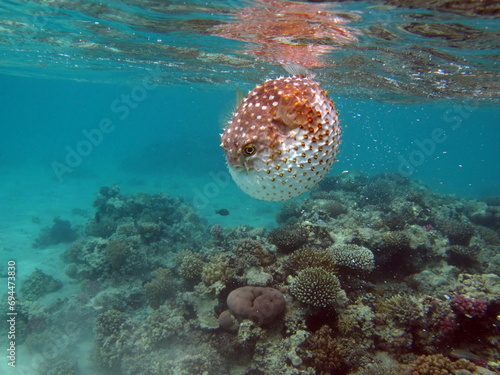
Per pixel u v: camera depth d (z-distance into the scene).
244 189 1.92
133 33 12.92
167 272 9.84
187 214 17.17
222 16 9.73
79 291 11.29
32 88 72.00
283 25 9.98
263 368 5.45
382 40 10.40
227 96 46.66
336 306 5.87
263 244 7.73
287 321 5.80
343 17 8.66
